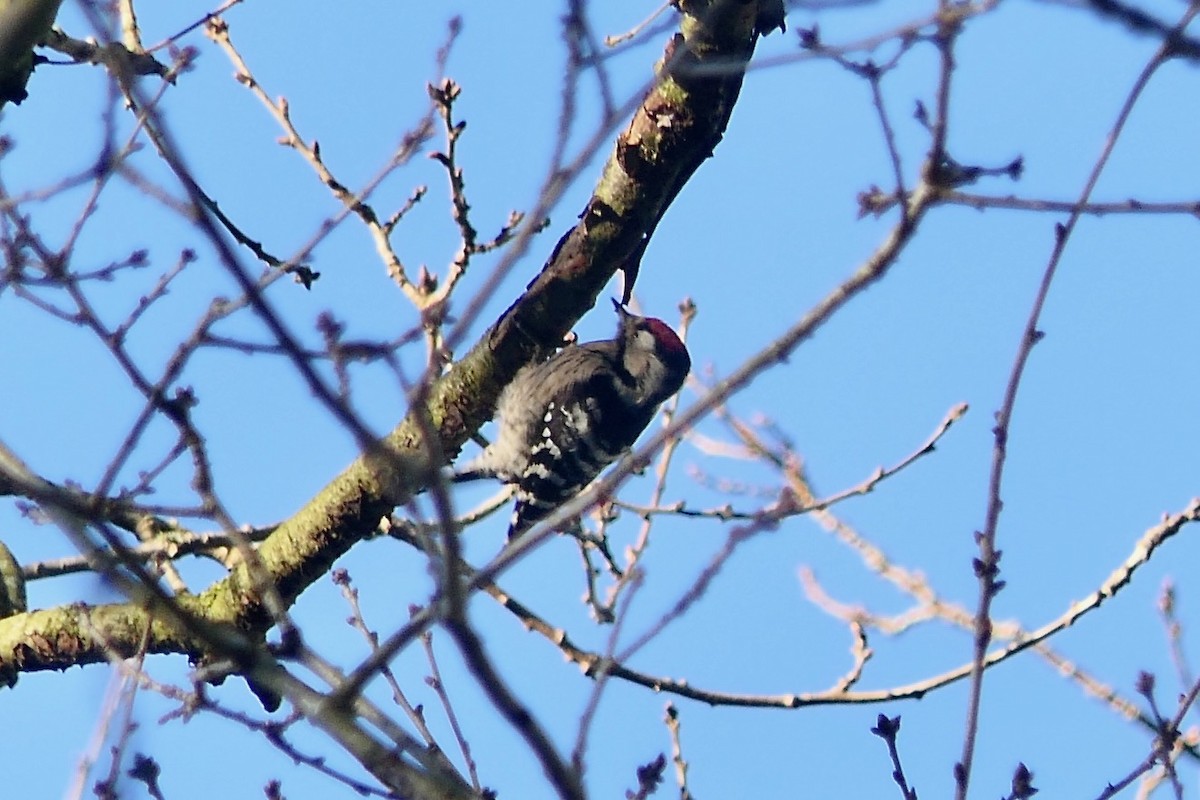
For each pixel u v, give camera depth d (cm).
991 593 702
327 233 753
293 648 602
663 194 947
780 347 551
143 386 644
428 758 598
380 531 1023
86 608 834
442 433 984
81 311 645
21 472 673
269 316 487
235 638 593
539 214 533
